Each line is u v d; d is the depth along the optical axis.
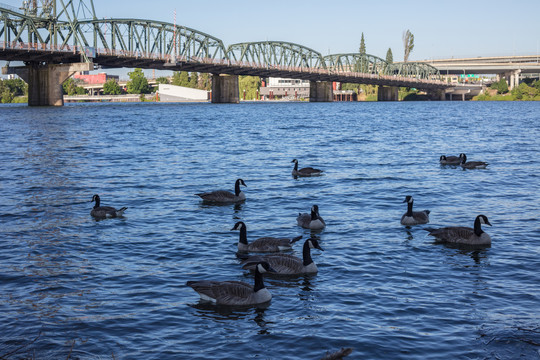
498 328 12.31
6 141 60.66
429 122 99.06
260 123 98.12
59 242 19.95
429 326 12.55
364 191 29.98
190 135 70.19
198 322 13.02
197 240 20.33
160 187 31.39
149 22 184.88
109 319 13.17
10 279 15.95
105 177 34.97
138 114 133.38
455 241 19.66
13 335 12.28
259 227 22.23
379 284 15.45
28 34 167.25
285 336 12.19
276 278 16.17
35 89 182.00
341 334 12.22
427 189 30.42
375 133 73.19
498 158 44.28
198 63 196.75
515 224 22.23
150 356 11.31
